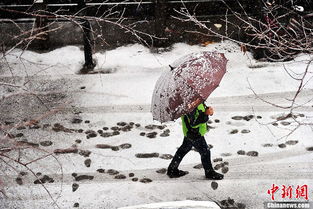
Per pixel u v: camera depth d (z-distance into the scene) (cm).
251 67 1110
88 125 945
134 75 1106
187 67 664
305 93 1005
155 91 687
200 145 730
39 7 1159
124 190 768
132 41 1245
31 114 986
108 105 1005
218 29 1235
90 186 782
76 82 1088
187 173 801
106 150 870
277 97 998
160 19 1191
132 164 831
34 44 1238
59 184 790
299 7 1088
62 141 901
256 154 836
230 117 943
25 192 775
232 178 780
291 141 863
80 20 1059
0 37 1238
